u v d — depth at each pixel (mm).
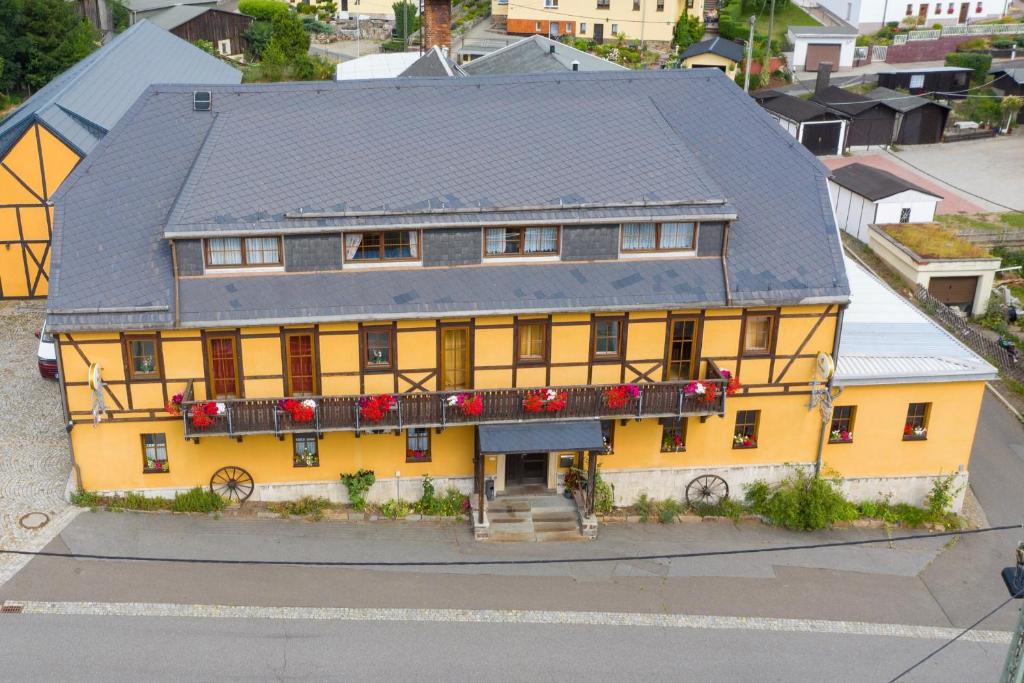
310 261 26641
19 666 22578
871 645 25297
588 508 28344
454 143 29094
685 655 24453
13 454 29953
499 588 26312
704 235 27906
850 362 29812
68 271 26062
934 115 66625
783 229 28812
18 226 37906
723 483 30000
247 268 26578
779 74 78000
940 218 53969
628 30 79562
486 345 27203
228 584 25656
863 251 49250
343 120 29516
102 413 26719
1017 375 38969
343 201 26797
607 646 24578
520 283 27078
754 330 28281
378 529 28188
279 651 23688
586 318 27250
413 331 26797
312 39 81750
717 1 91812
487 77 31406
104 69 42344
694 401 27594
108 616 24266
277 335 26328
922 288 44062
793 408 29266
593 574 27094
